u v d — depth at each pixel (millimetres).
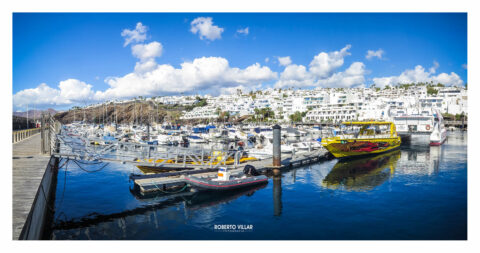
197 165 22281
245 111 149500
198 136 60656
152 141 51969
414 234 12203
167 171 22438
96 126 93062
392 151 40594
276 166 25359
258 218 14188
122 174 25031
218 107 165500
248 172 22188
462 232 12367
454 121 90812
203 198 17516
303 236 12086
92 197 17781
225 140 62500
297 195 18141
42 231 12656
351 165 29688
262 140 66938
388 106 95375
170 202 16828
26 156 20016
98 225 13461
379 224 13289
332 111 116500
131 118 157875
